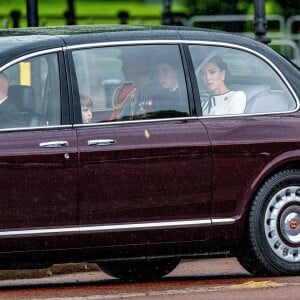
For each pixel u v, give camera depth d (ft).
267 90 103.96
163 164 98.58
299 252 102.99
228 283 101.19
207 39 103.04
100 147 97.14
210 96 102.01
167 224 98.84
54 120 97.55
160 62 101.04
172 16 218.38
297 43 217.36
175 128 99.76
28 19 157.38
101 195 97.14
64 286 103.04
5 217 95.20
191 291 96.68
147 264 106.83
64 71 98.37
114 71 99.76
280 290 96.68
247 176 100.94
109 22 232.94
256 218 101.55
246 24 215.51
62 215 96.37
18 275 114.42
